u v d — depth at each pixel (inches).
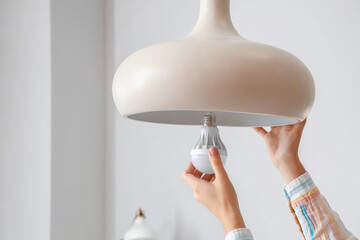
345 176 62.8
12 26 97.2
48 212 87.5
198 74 25.5
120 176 93.2
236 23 76.5
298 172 40.4
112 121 96.1
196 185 33.2
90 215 93.7
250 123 36.2
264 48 27.2
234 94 25.5
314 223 40.1
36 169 90.3
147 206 87.5
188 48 26.5
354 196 61.8
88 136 94.6
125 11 95.0
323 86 65.9
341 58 64.4
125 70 28.5
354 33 63.5
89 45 96.4
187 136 81.8
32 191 90.5
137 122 90.6
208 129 33.5
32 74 92.7
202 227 79.0
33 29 93.4
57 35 91.3
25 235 90.8
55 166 88.8
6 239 93.7
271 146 41.1
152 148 87.4
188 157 81.3
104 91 98.3
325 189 64.5
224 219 32.3
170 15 86.7
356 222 61.5
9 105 95.8
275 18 71.8
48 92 89.6
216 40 27.2
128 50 93.7
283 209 68.7
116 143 94.7
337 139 63.9
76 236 91.2
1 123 96.6
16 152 93.8
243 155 73.9
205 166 32.9
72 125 92.1
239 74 25.5
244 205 73.1
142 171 88.9
